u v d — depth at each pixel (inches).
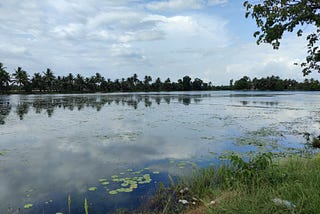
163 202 163.2
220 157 269.4
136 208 157.5
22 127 474.9
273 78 4050.2
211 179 189.5
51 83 3100.4
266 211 106.2
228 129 448.1
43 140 361.1
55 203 167.2
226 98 1631.4
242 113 709.9
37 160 263.9
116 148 314.0
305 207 104.0
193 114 689.6
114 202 166.4
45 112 745.0
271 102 1190.9
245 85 4375.0
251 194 133.2
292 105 993.5
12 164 250.1
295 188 125.3
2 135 397.7
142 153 289.7
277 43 219.0
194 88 4692.4
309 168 165.0
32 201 170.1
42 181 205.2
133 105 1033.5
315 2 193.8
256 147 313.4
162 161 258.2
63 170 232.1
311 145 319.3
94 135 397.4
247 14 226.8
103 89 3636.8
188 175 207.6
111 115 667.4
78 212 154.1
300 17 198.5
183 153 289.1
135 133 414.0
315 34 228.8
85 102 1229.1
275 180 150.0
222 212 116.3
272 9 210.5
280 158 249.8
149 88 4217.5
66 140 361.1
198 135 394.6
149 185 194.2
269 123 516.7
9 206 163.2
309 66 239.1
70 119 586.2
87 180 207.0
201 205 152.6
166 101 1317.7
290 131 422.0
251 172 160.6
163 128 463.2
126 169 233.8
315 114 671.1
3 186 195.0
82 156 278.5
